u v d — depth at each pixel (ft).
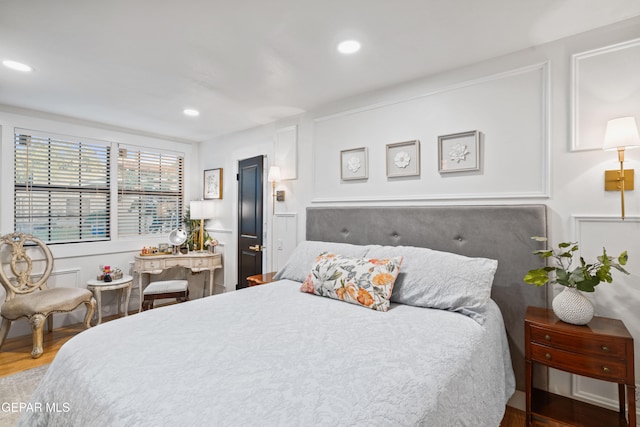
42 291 9.68
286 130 11.32
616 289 5.81
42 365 8.33
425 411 3.18
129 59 7.11
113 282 11.18
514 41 6.40
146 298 11.66
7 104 10.06
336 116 9.76
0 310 9.22
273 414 2.85
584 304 5.40
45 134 11.00
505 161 6.93
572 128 6.15
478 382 4.46
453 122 7.61
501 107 6.98
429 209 7.77
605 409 5.72
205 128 12.96
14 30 5.94
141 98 9.53
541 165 6.52
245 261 12.86
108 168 12.63
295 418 2.81
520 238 6.59
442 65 7.43
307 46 6.58
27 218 10.68
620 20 5.73
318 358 3.94
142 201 13.66
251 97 9.46
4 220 10.13
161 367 3.70
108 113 10.98
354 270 6.63
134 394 3.20
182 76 8.00
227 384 3.33
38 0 5.06
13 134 10.30
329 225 9.66
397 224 8.26
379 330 4.90
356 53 6.88
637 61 5.64
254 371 3.61
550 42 6.43
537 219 6.41
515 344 6.63
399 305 6.30
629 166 5.72
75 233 11.76
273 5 5.24
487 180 7.16
